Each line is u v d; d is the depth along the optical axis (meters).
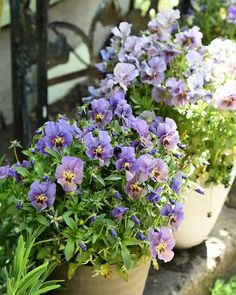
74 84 1.18
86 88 1.19
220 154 0.87
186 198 0.83
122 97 0.77
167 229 0.69
